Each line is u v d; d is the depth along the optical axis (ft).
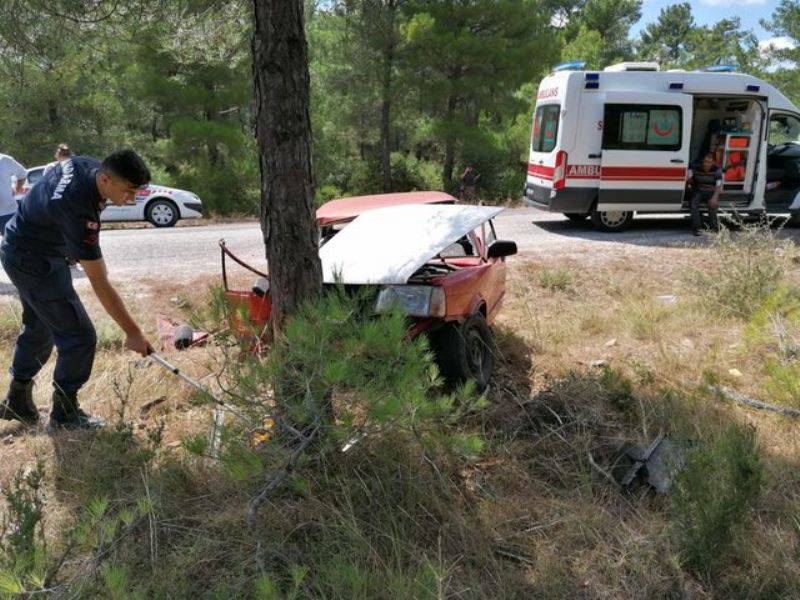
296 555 9.57
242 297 14.88
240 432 10.44
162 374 16.58
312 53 72.23
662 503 11.08
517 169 82.64
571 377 15.65
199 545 9.68
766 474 11.27
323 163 80.64
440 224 17.53
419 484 10.95
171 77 66.44
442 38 65.57
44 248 12.93
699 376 17.04
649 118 39.09
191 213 52.47
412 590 8.59
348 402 10.43
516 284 27.58
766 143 40.55
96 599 7.89
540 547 10.04
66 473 12.08
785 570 9.34
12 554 8.37
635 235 40.47
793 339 18.69
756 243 24.03
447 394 15.33
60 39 21.59
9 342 19.92
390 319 10.58
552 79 41.06
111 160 11.92
